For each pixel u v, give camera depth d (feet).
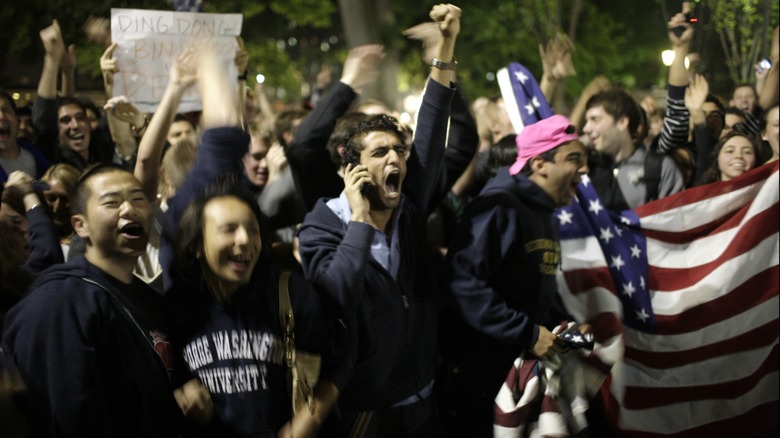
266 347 10.91
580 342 13.88
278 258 15.21
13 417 9.34
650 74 74.69
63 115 19.95
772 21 38.09
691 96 22.26
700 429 16.69
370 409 12.58
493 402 14.32
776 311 16.74
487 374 14.32
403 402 13.00
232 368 10.83
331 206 13.15
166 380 10.59
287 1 59.36
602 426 16.47
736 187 16.88
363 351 12.42
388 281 12.85
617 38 73.36
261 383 10.85
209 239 10.73
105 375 10.19
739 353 16.70
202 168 11.50
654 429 16.51
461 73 75.05
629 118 18.67
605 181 18.83
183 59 13.00
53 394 9.80
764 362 16.79
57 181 14.51
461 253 13.84
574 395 14.35
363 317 12.23
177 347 11.06
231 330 10.90
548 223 14.46
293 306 11.16
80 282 10.25
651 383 16.46
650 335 16.39
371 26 30.19
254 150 19.62
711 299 16.58
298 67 87.51
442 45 13.83
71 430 9.83
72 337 9.89
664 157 19.13
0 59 47.93
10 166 17.89
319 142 14.88
